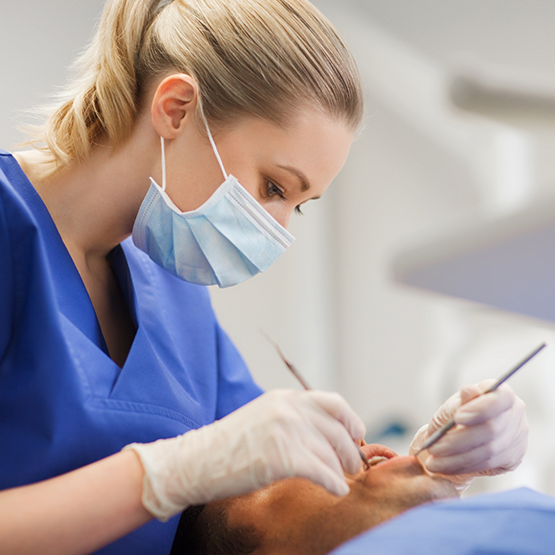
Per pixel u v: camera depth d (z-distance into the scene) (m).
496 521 0.56
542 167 2.51
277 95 0.92
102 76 0.98
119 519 0.71
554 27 2.50
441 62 2.80
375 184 3.14
